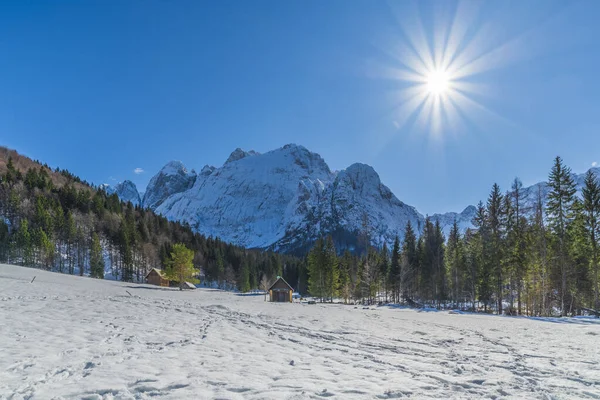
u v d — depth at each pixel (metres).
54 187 111.06
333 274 62.56
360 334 13.91
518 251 36.94
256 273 116.31
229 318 17.89
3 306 16.53
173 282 81.38
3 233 73.12
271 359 8.54
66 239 80.25
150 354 8.51
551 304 35.62
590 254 31.83
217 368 7.34
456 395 5.91
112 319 14.73
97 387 5.76
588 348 11.52
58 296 24.28
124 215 113.50
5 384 5.81
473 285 43.34
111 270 85.44
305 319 19.17
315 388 6.05
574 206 32.53
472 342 12.61
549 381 6.98
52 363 7.22
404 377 7.06
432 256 56.88
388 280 61.06
